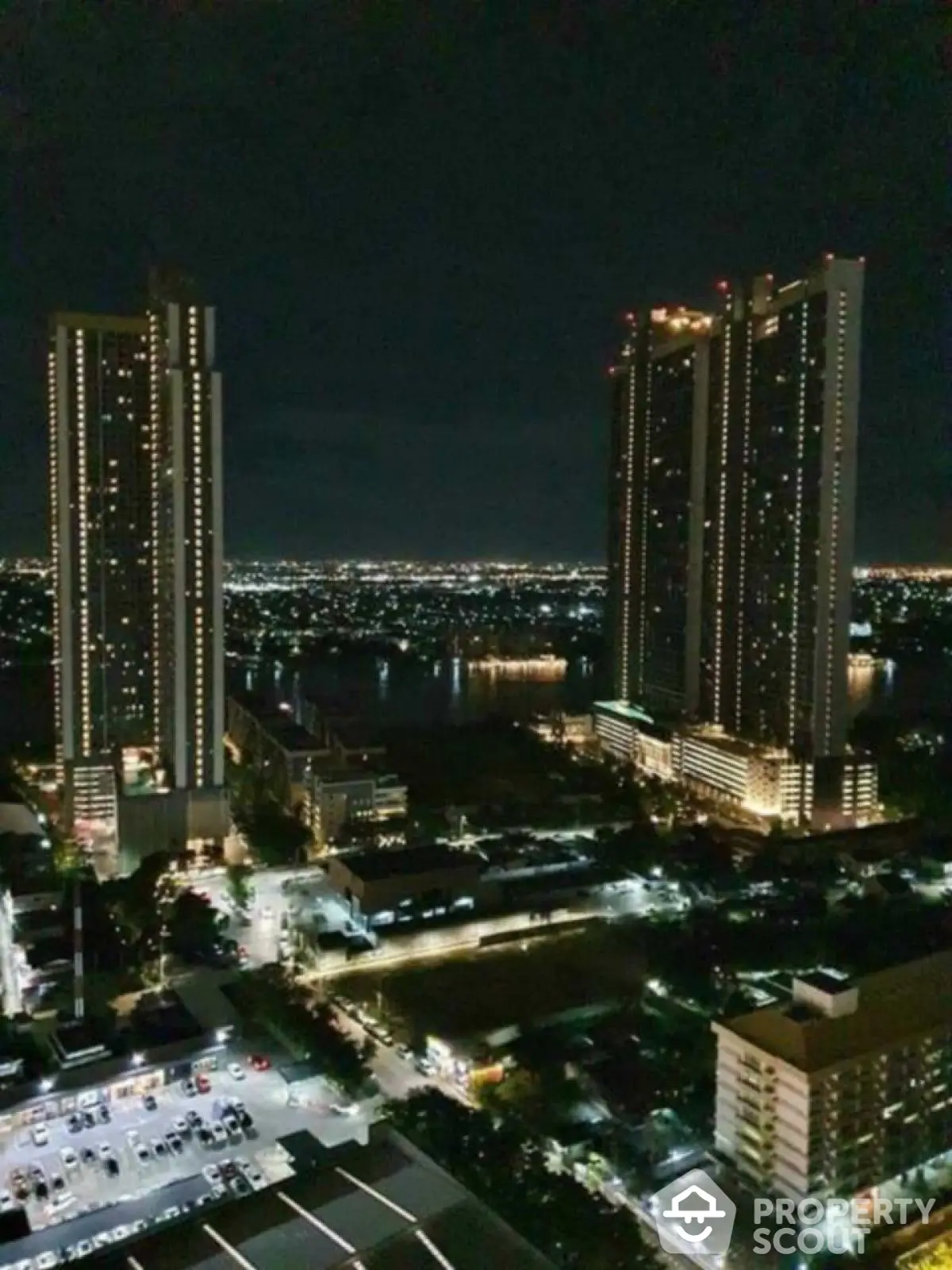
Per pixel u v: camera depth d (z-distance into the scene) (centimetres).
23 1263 12306
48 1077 16262
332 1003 19650
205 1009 19612
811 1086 13000
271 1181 14062
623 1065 16400
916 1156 14050
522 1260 10294
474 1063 16738
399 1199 11031
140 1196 13575
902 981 15012
